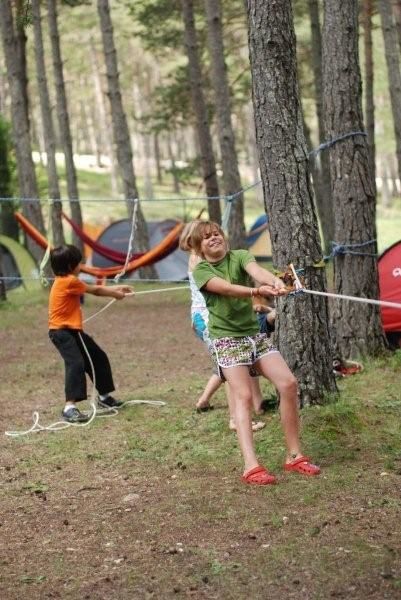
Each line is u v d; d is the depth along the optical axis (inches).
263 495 249.3
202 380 445.7
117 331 693.9
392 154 2817.4
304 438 295.6
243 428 262.1
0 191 1216.2
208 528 229.1
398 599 179.8
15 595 196.7
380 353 431.2
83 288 376.8
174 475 278.2
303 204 324.2
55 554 220.4
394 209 2532.0
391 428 307.9
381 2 782.5
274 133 322.7
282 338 332.5
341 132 426.0
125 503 255.0
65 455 314.3
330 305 437.4
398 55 791.7
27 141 1031.0
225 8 1205.7
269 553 208.7
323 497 244.2
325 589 187.3
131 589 195.8
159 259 753.6
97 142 3016.7
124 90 2711.6
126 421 360.2
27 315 804.6
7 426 373.4
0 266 887.7
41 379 494.6
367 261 429.4
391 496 240.7
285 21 319.3
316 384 329.7
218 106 853.8
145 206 2370.8
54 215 1039.0
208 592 191.3
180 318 756.6
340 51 422.0
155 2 1254.3
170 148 2524.6
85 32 2177.7
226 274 262.4
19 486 281.1
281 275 253.3
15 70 1006.4
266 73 321.1
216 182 920.3
